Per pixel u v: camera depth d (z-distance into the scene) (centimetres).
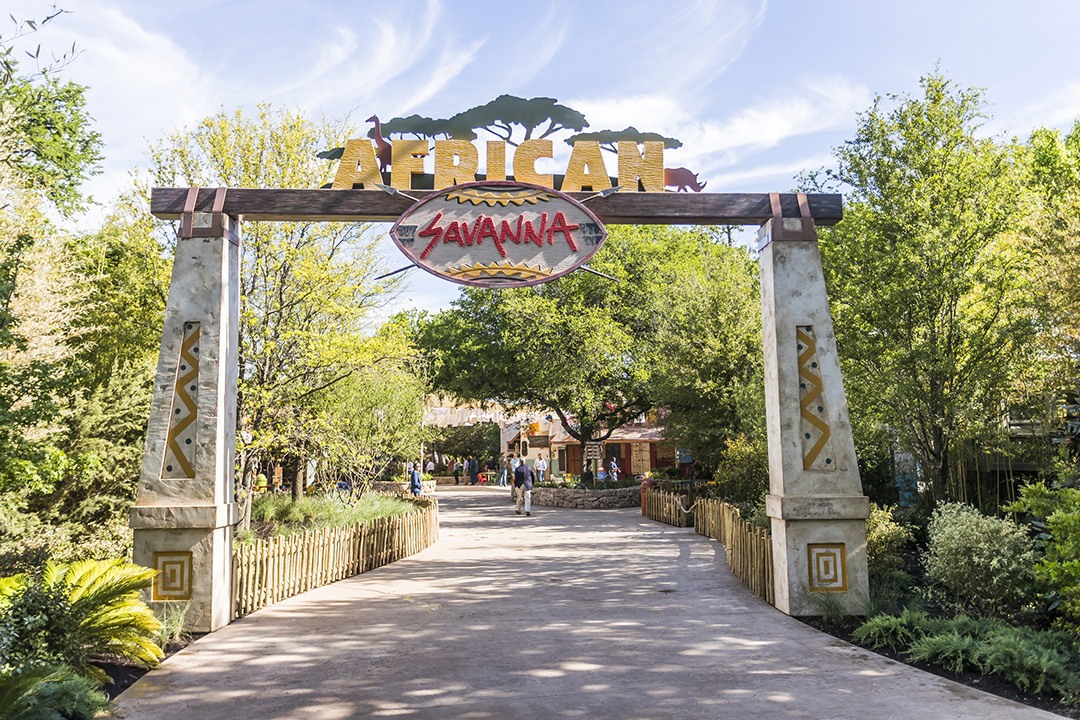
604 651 674
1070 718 502
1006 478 1192
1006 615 728
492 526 1970
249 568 859
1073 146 1794
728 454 1761
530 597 932
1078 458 921
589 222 862
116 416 1223
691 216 866
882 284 1178
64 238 1096
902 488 1511
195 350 814
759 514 1239
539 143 880
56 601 595
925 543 1115
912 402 1133
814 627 769
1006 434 1092
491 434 5447
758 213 866
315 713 524
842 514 807
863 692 560
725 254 2342
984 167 1179
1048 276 941
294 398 1350
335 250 1362
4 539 1011
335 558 1079
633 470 4147
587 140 884
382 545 1245
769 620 795
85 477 1155
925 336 1177
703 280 2212
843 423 828
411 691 568
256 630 771
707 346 2116
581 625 775
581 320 2775
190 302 819
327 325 1369
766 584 893
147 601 766
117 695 576
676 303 2303
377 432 1777
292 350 1314
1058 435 1001
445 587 1012
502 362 2959
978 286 1191
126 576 664
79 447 1164
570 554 1356
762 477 1623
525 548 1463
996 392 1123
